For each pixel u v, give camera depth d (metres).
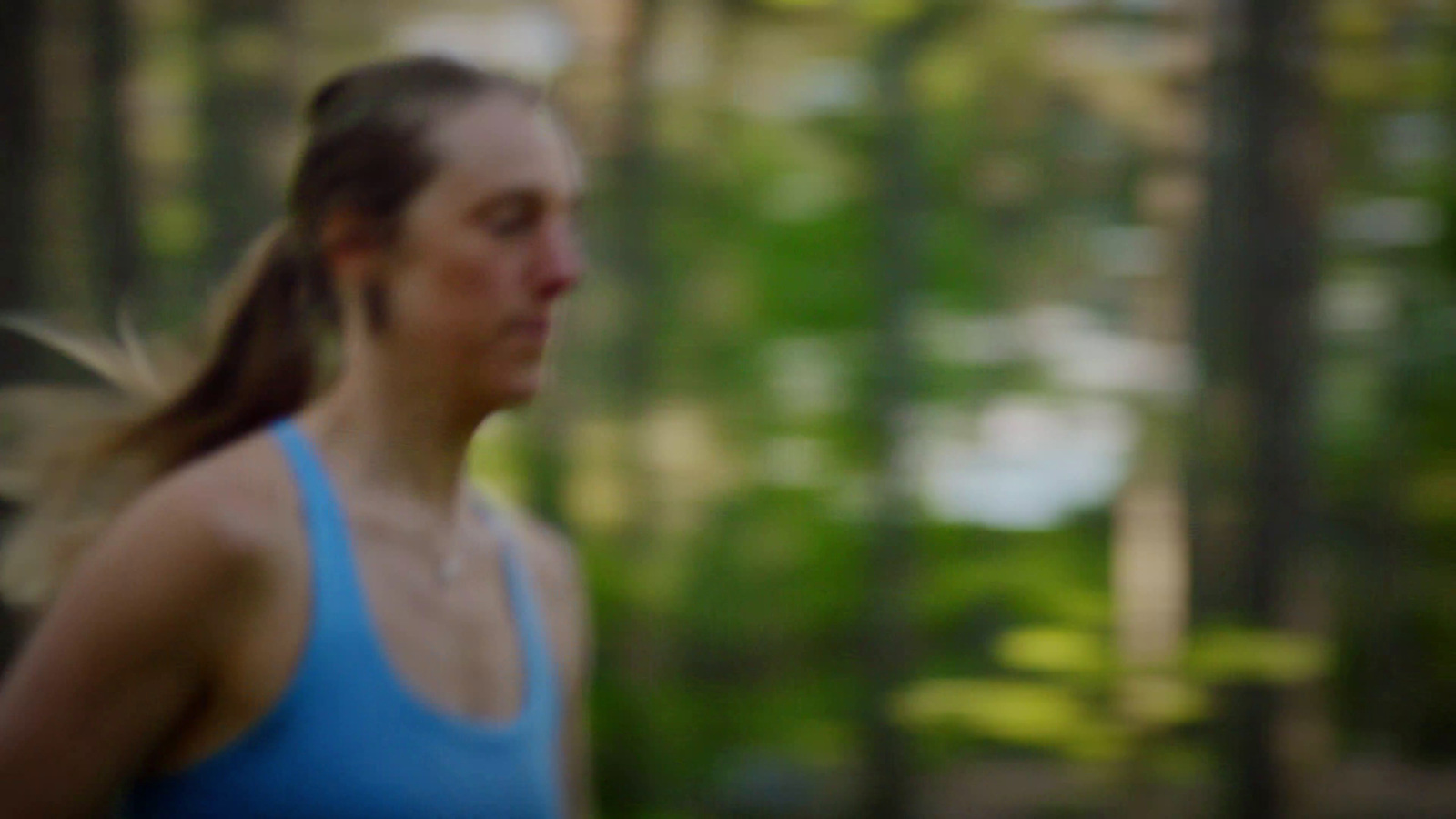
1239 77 10.74
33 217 6.01
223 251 9.35
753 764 11.10
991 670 10.12
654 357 12.23
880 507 10.98
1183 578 10.55
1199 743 9.91
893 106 11.47
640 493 12.16
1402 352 12.18
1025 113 12.19
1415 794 13.80
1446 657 14.89
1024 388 11.07
